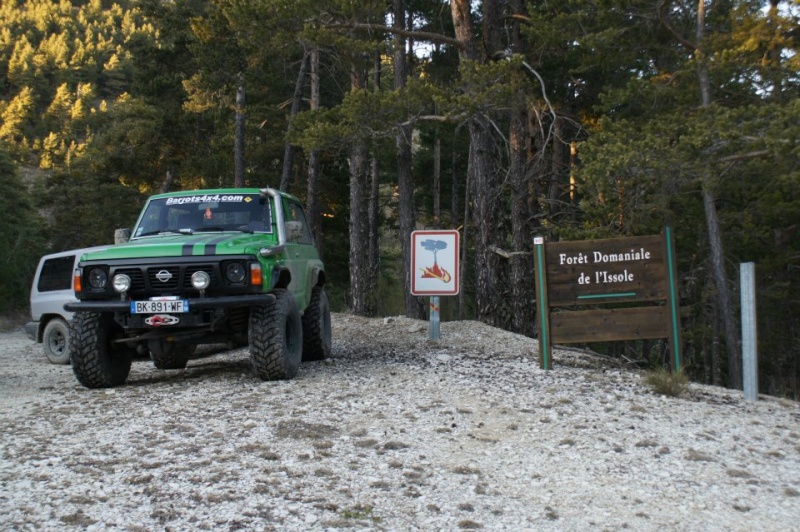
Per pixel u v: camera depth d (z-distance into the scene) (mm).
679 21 16344
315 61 24469
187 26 29672
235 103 27422
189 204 8672
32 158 104125
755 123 11625
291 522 3688
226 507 3869
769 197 15070
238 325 7969
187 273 7211
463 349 10648
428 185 38500
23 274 30906
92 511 3793
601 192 13516
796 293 20469
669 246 8492
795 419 6562
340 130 15492
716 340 19922
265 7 14633
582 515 3965
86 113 124750
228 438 5242
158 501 3949
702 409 6641
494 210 18297
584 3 15859
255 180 33438
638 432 5664
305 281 9102
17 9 171750
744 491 4434
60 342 12742
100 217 40531
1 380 9633
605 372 8664
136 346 8078
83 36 170625
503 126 24297
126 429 5582
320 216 34062
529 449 5141
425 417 5949
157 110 32281
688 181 12961
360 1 14883
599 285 8531
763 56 14961
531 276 20391
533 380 7762
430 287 11438
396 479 4414
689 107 14750
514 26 19438
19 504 3893
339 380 7641
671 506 4152
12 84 141625
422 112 16359
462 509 3961
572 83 21344
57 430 5605
